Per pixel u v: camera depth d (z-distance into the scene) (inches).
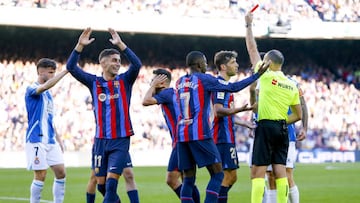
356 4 3567.9
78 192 1512.1
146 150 2878.9
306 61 3693.4
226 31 3186.5
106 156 826.8
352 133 3412.9
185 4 3284.9
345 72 3673.7
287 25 3211.1
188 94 813.2
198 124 805.2
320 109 3462.1
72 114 3014.3
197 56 838.5
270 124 851.4
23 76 3097.9
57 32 3248.0
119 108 818.8
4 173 2186.3
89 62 3339.1
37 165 946.1
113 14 2997.0
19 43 3221.0
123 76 829.8
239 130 3102.9
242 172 2215.8
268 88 856.9
